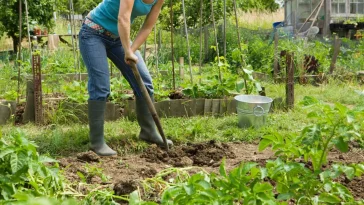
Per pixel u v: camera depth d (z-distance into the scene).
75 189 3.91
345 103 8.22
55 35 15.39
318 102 3.29
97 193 3.38
